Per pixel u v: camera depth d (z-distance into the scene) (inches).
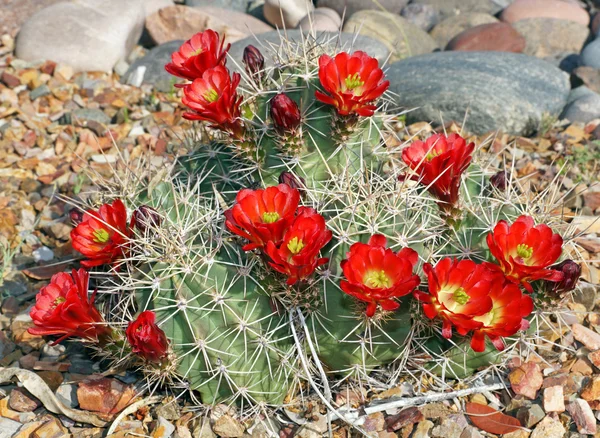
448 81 40.4
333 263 22.0
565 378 24.3
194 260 22.0
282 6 52.6
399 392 23.6
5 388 24.9
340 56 22.1
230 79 22.5
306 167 23.5
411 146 23.2
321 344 22.8
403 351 22.7
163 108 43.3
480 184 25.2
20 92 44.8
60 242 32.4
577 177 35.5
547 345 25.6
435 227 22.5
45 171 37.2
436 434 22.7
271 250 19.5
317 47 24.9
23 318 27.6
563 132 39.9
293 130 22.5
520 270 21.1
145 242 22.2
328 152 23.5
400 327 22.3
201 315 21.7
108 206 22.9
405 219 22.4
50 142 39.8
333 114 22.6
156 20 52.8
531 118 40.1
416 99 40.6
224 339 21.9
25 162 37.6
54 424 23.3
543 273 21.0
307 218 19.7
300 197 22.6
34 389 23.7
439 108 40.2
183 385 22.9
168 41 52.2
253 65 24.5
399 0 59.8
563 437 22.9
